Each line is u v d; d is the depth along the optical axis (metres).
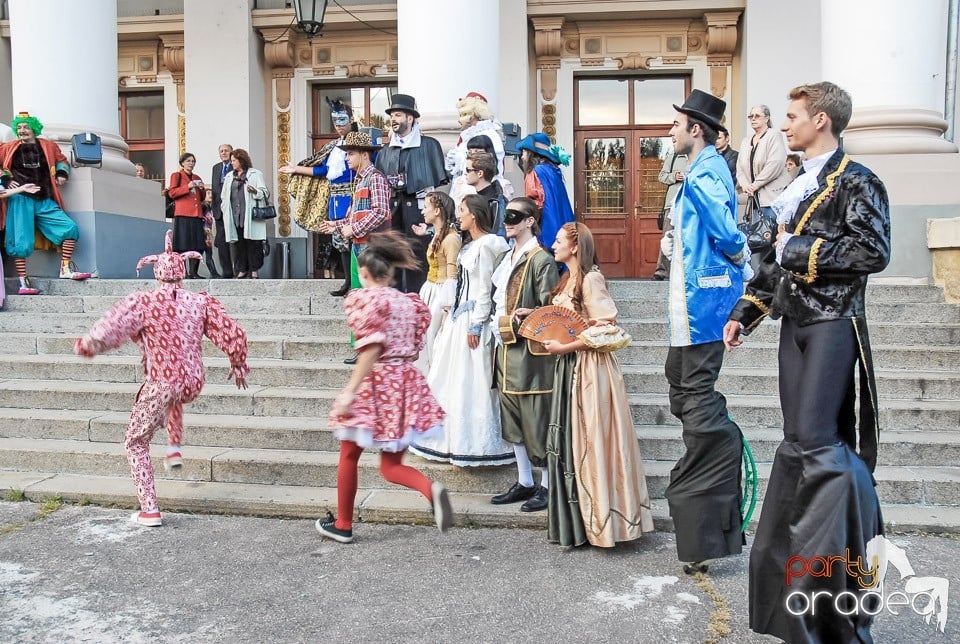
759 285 3.29
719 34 12.21
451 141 7.78
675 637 3.34
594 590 3.80
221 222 10.02
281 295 7.81
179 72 13.52
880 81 7.41
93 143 8.55
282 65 13.20
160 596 3.74
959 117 9.66
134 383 6.35
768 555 3.05
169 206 10.42
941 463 5.10
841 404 2.93
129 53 13.66
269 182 13.34
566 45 12.70
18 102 8.87
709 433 3.82
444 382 5.14
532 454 4.70
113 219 8.80
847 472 2.84
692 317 3.81
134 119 13.91
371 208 6.06
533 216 4.79
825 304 2.94
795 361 3.03
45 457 5.46
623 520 4.23
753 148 7.86
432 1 7.86
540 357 4.65
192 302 4.76
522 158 8.11
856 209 2.88
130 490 5.10
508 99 12.42
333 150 7.10
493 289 5.00
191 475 5.29
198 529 4.66
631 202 12.98
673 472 4.00
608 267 13.05
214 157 12.83
